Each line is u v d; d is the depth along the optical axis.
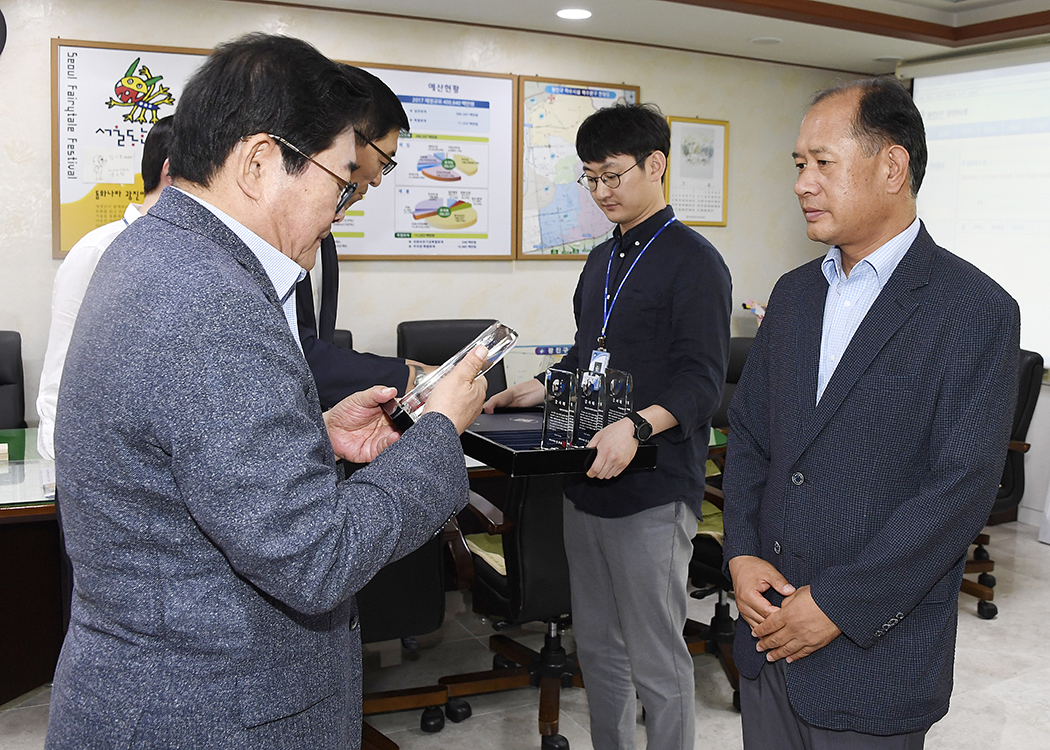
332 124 1.01
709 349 1.96
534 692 2.98
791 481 1.49
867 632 1.36
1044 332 4.65
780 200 5.50
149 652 0.94
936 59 5.15
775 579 1.49
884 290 1.41
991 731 2.70
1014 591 3.90
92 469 0.91
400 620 2.35
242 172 0.99
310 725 1.03
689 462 2.02
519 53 4.66
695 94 5.14
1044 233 4.59
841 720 1.40
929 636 1.39
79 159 3.90
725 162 5.26
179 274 0.91
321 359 1.89
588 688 2.18
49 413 2.28
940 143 5.04
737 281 5.44
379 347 4.55
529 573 2.42
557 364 2.29
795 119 5.46
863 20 4.46
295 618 1.00
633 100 4.96
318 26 4.23
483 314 4.77
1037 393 3.72
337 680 1.07
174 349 0.87
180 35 4.00
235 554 0.87
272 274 1.05
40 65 3.82
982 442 1.31
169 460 0.91
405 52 4.41
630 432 1.79
